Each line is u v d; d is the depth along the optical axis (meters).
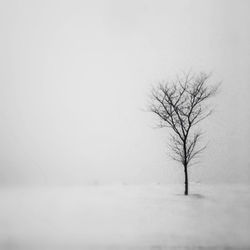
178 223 4.04
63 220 4.21
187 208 4.19
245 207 4.15
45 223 4.16
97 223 4.12
